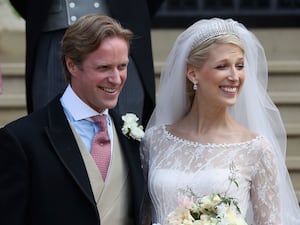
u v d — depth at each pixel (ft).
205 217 22.08
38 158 21.75
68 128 22.31
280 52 49.98
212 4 50.31
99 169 22.48
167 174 24.29
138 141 23.71
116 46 21.80
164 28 49.83
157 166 24.63
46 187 21.71
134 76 28.91
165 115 25.85
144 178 24.57
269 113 26.73
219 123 24.76
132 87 28.86
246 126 25.99
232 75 23.85
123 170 22.95
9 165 21.71
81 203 21.84
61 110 22.53
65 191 21.77
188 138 24.77
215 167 24.03
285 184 25.99
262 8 50.37
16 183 21.63
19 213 21.61
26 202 21.75
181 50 24.76
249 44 25.58
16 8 30.73
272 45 50.08
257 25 50.42
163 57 47.52
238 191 23.80
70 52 21.95
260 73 26.66
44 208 21.71
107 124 23.00
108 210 22.47
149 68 29.40
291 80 43.83
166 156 24.71
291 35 50.08
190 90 25.30
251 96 25.85
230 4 50.47
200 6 50.16
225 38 23.89
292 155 40.83
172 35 49.52
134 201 22.86
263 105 26.22
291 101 42.24
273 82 43.83
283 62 43.91
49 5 28.58
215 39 23.93
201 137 24.66
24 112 41.57
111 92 22.13
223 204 22.13
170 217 22.33
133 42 28.91
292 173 39.83
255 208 24.18
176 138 24.91
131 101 28.78
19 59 46.21
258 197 24.08
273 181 24.21
